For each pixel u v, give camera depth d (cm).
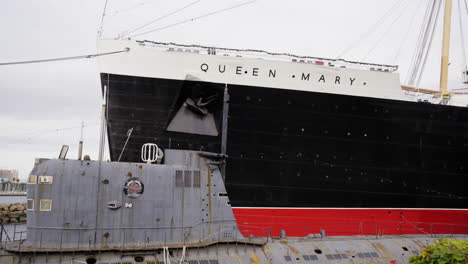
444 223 1808
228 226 1325
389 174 1758
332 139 1717
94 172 1191
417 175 1783
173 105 1652
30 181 1159
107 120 1655
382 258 1442
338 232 1705
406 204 1772
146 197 1226
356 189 1730
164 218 1239
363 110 1741
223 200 1334
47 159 1181
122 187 1206
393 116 1764
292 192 1681
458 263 1007
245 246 1329
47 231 1144
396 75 1778
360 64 1786
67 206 1157
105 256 1162
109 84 1642
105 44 1650
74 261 1127
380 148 1753
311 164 1698
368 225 1736
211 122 1675
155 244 1219
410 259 1140
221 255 1273
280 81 1684
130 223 1203
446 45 1975
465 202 1827
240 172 1655
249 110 1669
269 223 1655
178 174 1278
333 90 1717
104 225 1179
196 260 1227
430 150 1795
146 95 1650
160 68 1645
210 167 1340
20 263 1102
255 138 1669
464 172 1825
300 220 1678
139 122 1658
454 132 1817
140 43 1677
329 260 1375
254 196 1656
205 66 1658
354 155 1733
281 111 1684
